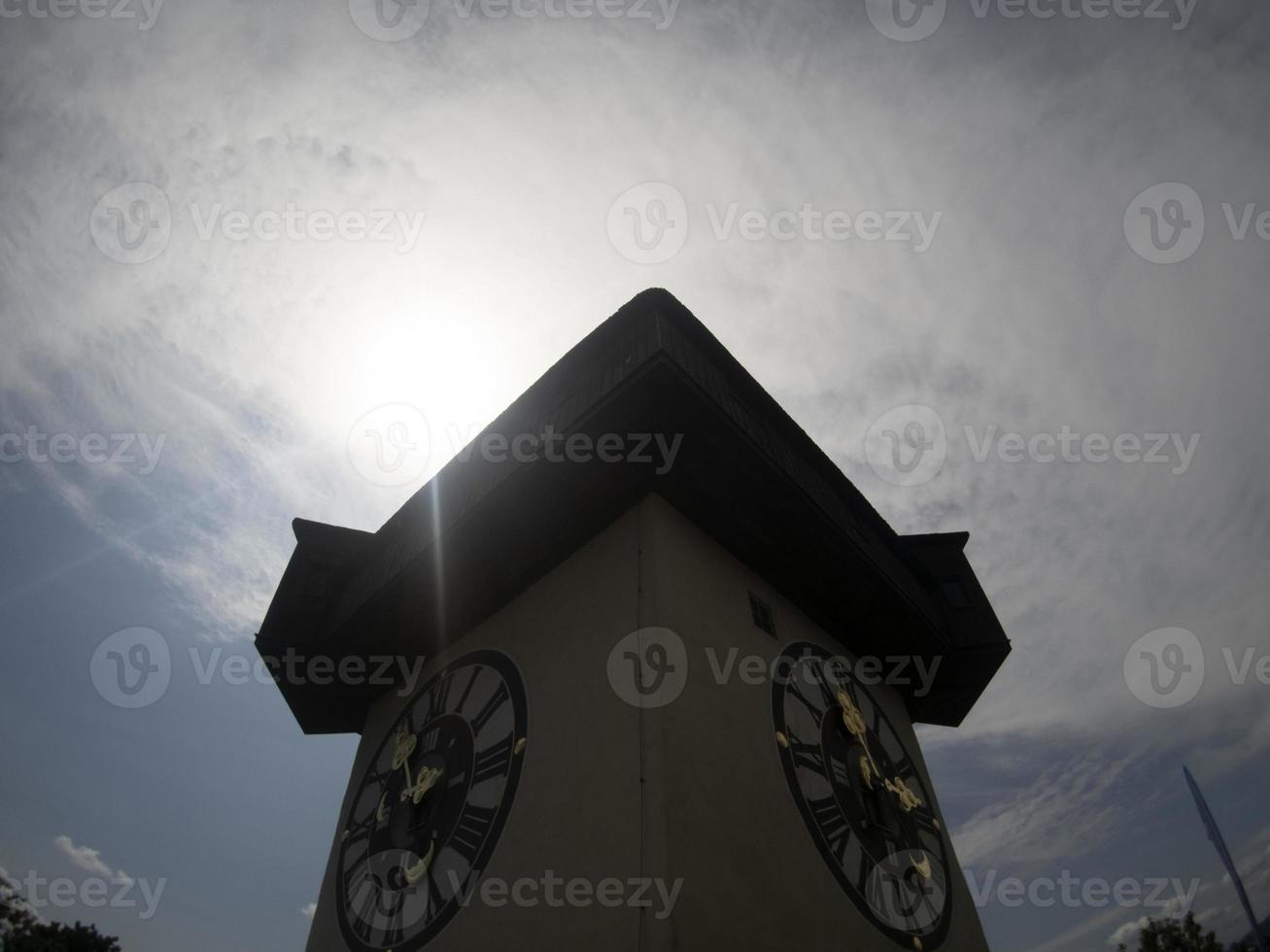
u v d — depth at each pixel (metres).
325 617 10.15
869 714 9.60
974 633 10.73
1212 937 19.56
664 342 7.39
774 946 5.81
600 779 6.36
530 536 8.43
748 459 7.81
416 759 8.59
